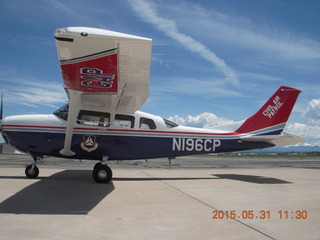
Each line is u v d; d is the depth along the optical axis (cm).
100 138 720
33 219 349
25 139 695
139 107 736
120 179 782
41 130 698
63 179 725
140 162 1977
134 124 754
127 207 426
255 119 883
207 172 1074
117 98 673
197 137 816
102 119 725
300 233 320
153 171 1085
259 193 580
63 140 703
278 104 897
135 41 413
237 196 541
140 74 536
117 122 739
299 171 1185
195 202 473
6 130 691
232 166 1595
